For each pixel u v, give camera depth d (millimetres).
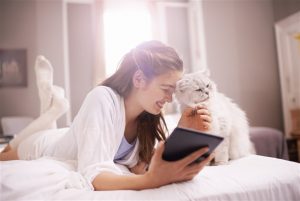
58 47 3416
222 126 943
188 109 878
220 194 607
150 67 835
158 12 3891
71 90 3629
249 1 3906
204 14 3770
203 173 743
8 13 3387
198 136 551
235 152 1001
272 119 3846
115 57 3711
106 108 795
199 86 1006
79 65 3666
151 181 622
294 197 673
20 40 3389
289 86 3607
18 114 3365
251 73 3844
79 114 821
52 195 608
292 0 3545
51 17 3428
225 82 3758
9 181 593
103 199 575
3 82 3354
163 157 610
